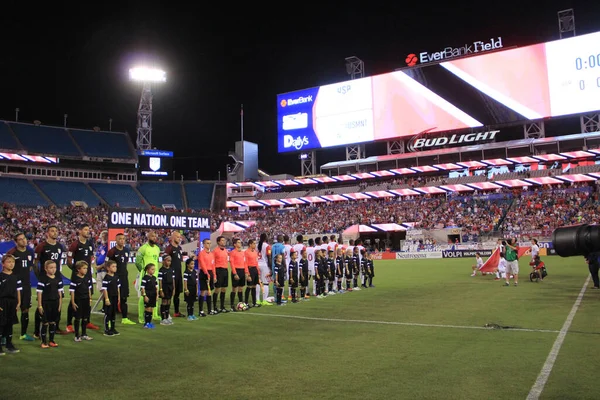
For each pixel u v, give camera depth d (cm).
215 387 633
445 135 5369
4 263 902
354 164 6125
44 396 612
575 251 872
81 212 5975
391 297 1593
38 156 6312
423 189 5534
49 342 937
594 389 588
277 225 6016
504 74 4956
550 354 759
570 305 1291
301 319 1188
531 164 5334
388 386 616
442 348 820
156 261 1275
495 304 1347
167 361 783
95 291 2006
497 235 4469
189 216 1590
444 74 5253
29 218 5422
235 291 1382
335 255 1805
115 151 7081
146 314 1137
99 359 814
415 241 4791
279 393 601
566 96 4669
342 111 5809
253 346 880
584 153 4819
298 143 6094
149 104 7244
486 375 654
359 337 936
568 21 5009
